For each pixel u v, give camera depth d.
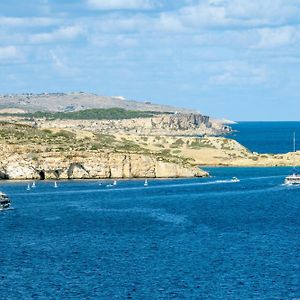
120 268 187.62
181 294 161.38
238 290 164.38
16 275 180.38
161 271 183.62
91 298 158.50
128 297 159.25
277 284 169.38
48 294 161.88
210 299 157.12
